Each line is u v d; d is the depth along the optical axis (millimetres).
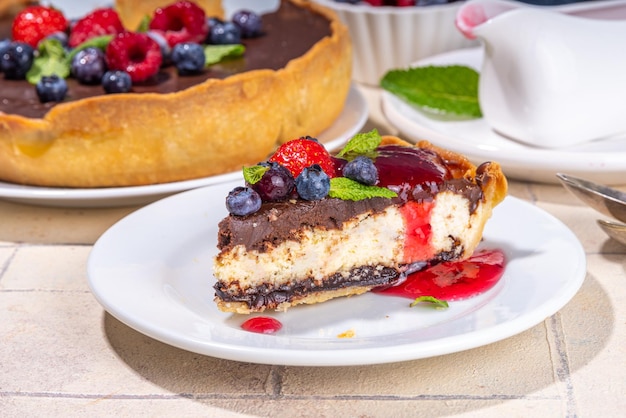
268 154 763
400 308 623
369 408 569
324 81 780
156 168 730
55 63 791
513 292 614
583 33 747
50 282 669
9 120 716
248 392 580
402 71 845
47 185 734
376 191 632
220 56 789
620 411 563
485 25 752
